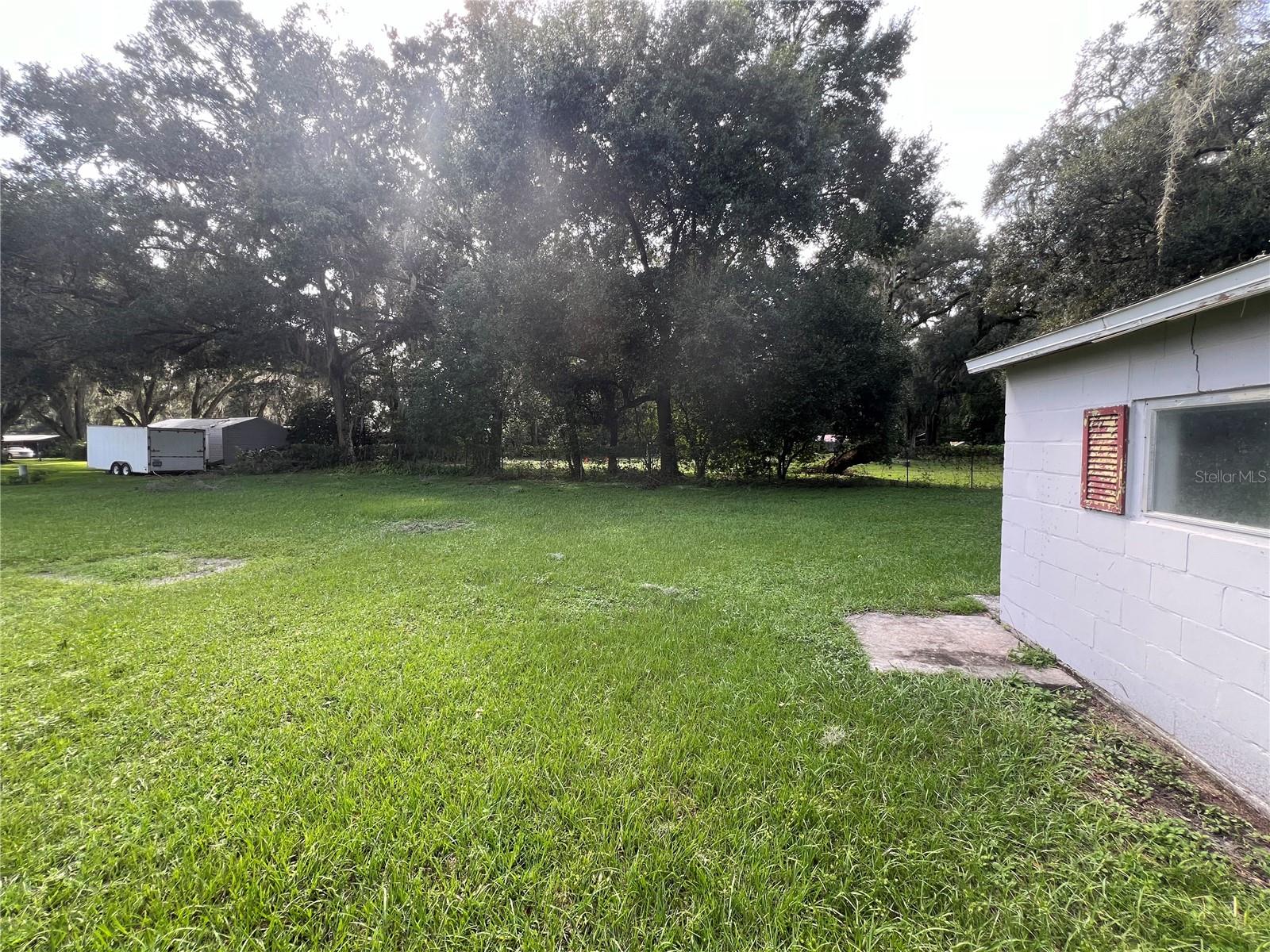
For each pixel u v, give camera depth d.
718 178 12.26
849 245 14.37
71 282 17.12
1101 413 2.92
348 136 18.44
